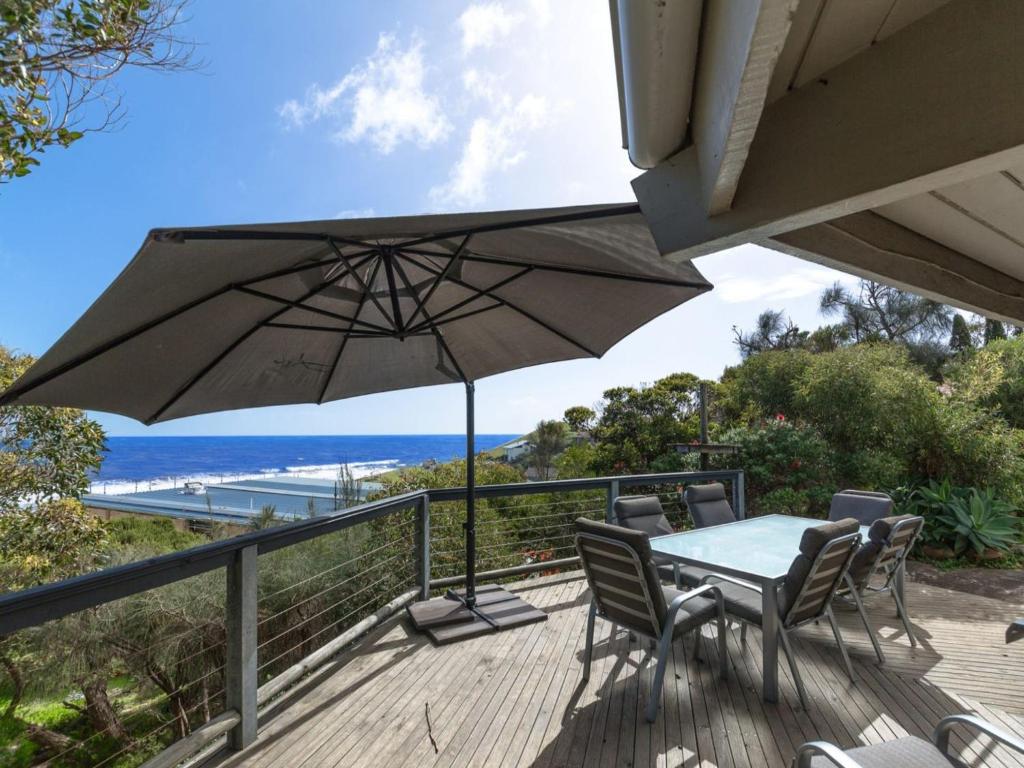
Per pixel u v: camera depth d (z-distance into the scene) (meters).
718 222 0.95
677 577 3.51
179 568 2.11
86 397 2.30
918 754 1.59
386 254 2.42
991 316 1.53
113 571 1.86
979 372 7.93
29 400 2.11
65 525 4.66
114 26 2.64
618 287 2.84
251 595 2.47
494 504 6.52
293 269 2.29
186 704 3.78
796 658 3.23
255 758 2.30
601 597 2.88
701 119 0.87
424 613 3.73
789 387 8.45
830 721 2.54
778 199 0.86
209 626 3.88
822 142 0.81
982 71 0.64
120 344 2.11
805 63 0.79
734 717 2.58
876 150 0.74
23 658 3.21
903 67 0.71
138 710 3.72
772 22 0.46
